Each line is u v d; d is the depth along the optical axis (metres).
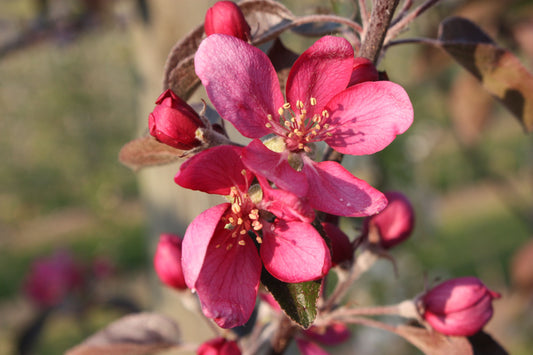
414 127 0.46
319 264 0.14
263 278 0.14
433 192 0.48
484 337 0.18
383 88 0.15
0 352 0.72
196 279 0.13
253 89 0.15
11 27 0.46
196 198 0.29
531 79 0.18
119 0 0.38
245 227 0.14
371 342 0.42
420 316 0.17
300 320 0.14
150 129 0.15
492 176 0.44
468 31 0.18
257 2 0.17
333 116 0.15
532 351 0.49
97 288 0.60
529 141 0.58
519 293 0.48
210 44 0.14
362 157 0.38
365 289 0.41
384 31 0.15
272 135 0.16
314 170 0.15
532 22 0.35
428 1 0.16
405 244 0.43
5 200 1.52
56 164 1.41
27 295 0.58
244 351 0.19
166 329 0.20
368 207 0.14
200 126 0.15
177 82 0.17
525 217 0.44
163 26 0.29
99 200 1.31
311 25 0.19
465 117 0.42
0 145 1.41
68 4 0.47
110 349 0.20
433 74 0.39
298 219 0.14
